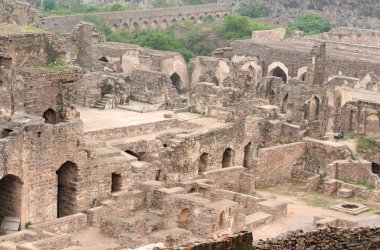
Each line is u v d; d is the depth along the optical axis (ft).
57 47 288.51
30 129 240.53
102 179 259.80
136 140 294.66
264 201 266.16
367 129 350.64
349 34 556.92
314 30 620.49
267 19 648.38
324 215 266.77
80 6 654.94
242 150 309.83
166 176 276.00
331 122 389.60
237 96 327.88
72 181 254.27
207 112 327.26
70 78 282.15
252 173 297.12
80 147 252.83
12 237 224.94
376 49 499.92
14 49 277.85
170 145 279.49
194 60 455.22
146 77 357.00
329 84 411.54
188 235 232.53
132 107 340.80
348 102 355.97
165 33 550.36
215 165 297.94
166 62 440.04
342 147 311.68
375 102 352.28
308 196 292.20
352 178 303.68
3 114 276.82
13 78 274.36
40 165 243.40
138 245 228.43
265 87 399.03
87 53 424.05
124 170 265.13
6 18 382.42
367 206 280.51
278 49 469.98
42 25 386.93
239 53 484.33
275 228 251.80
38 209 245.04
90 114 324.19
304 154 313.53
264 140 319.68
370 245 135.95
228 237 120.37
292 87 386.73
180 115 327.67
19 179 240.94
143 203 261.85
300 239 133.69
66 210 256.52
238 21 551.59
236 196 268.21
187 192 268.21
